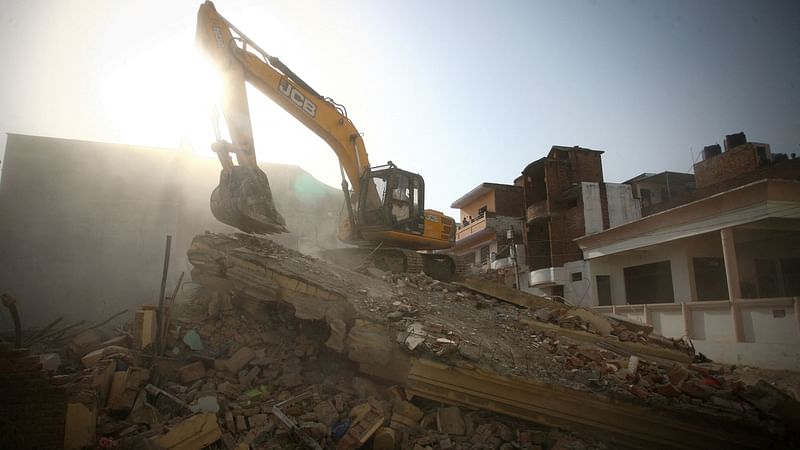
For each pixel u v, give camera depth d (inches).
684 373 266.2
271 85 396.2
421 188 497.0
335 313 284.7
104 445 179.6
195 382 255.6
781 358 399.9
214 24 355.3
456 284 477.7
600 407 238.1
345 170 469.7
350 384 275.7
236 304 327.0
